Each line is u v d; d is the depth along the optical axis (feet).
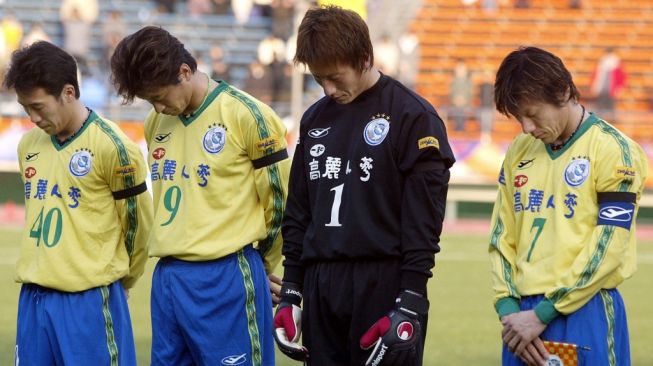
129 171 63.67
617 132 53.83
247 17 301.84
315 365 54.70
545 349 53.11
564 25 303.07
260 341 62.85
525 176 55.42
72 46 274.98
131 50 58.75
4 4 296.30
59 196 63.36
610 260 52.21
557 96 52.03
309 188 55.16
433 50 294.66
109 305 63.72
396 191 52.90
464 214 250.16
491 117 240.73
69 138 63.72
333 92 52.34
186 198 62.18
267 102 248.32
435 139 52.21
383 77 54.08
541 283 53.67
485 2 304.71
